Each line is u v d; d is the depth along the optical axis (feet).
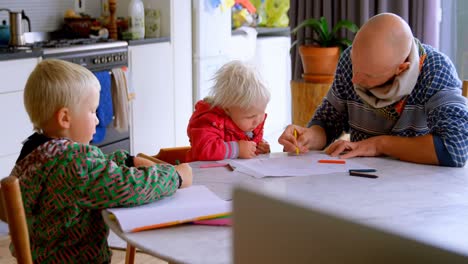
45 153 4.58
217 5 15.97
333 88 7.17
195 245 3.98
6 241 9.88
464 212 4.51
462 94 6.95
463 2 13.60
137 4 14.16
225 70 6.59
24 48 11.72
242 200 2.27
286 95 20.21
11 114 11.05
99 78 12.50
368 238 2.02
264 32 19.45
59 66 4.88
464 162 5.95
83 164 4.48
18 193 3.91
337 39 12.55
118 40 13.67
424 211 4.54
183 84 15.52
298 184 5.33
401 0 13.12
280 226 2.19
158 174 4.69
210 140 6.35
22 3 13.78
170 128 15.28
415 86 6.37
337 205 4.67
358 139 7.01
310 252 2.13
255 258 2.27
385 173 5.69
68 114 4.83
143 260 9.00
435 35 13.23
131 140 13.99
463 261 1.89
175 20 14.92
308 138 6.90
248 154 6.40
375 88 6.31
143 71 14.14
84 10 15.51
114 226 4.29
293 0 14.43
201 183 5.42
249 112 6.52
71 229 4.63
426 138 6.03
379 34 5.99
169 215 4.39
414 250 1.96
